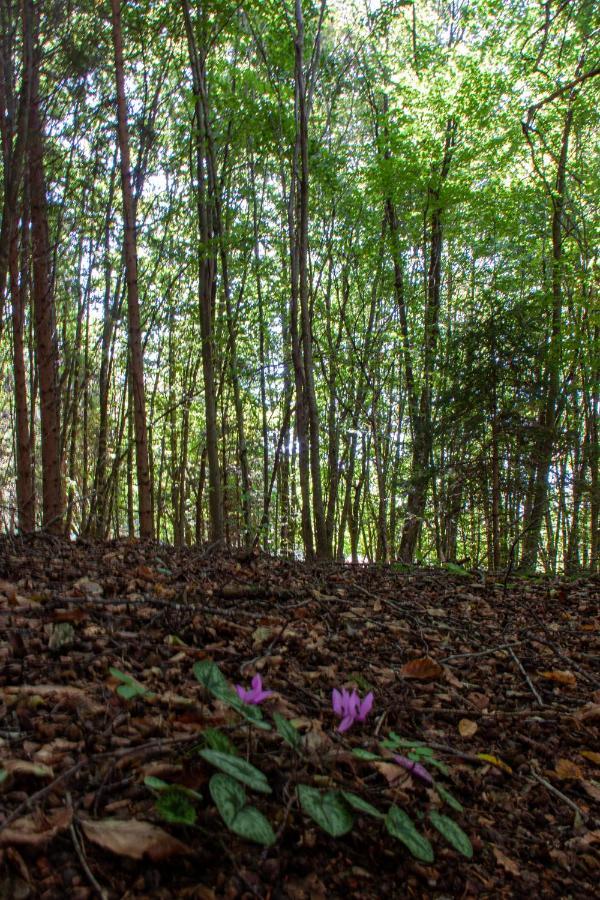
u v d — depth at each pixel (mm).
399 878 1682
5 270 7262
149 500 7074
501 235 13148
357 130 15297
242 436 12219
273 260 13844
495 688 3287
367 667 3152
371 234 13234
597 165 14438
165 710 2178
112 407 17172
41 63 8164
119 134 6863
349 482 15859
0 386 15609
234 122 11273
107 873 1404
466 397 11430
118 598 3395
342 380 14859
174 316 14008
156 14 9094
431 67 12398
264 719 2197
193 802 1671
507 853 1936
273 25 9297
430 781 1866
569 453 12500
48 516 7176
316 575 5410
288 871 1575
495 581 6625
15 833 1404
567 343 10867
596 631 4613
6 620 2801
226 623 3260
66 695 2127
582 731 2885
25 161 7906
